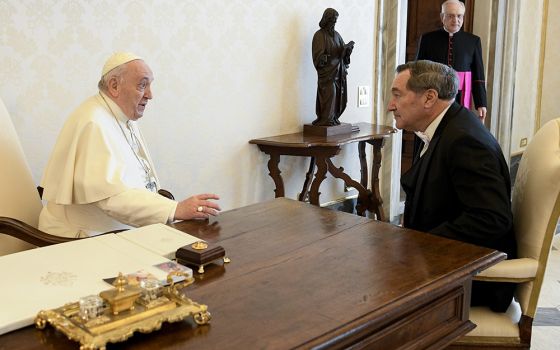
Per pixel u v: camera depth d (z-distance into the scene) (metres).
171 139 2.92
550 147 1.84
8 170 2.03
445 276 1.30
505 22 5.04
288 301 1.16
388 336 1.16
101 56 2.59
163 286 1.15
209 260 1.33
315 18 3.54
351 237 1.58
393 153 4.20
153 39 2.76
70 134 1.99
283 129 3.50
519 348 1.77
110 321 0.99
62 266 1.26
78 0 2.48
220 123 3.13
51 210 2.05
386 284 1.25
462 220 1.79
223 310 1.12
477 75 4.53
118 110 2.12
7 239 1.96
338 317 1.09
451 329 1.34
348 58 3.49
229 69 3.12
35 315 1.03
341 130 3.51
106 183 1.88
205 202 1.77
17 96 2.37
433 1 5.15
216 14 3.00
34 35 2.38
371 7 3.91
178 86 2.90
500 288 1.80
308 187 3.63
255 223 1.71
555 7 5.49
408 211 2.09
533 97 5.65
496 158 1.84
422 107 2.04
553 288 3.13
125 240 1.45
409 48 5.34
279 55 3.37
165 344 0.98
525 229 1.83
